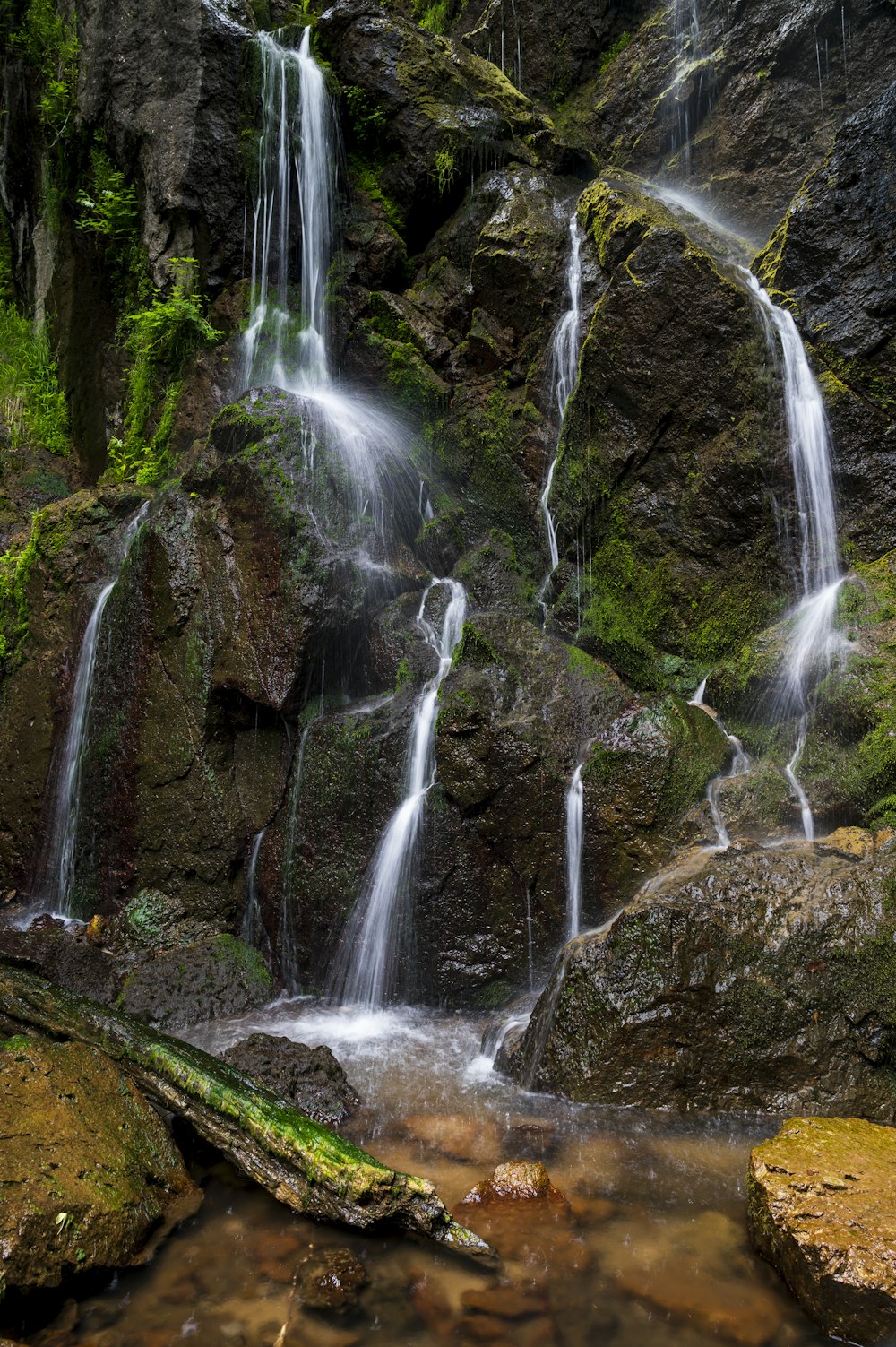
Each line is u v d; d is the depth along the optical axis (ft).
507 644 20.97
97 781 22.89
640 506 22.22
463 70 31.50
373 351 28.09
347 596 21.58
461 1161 12.56
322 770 20.26
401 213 30.35
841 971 13.76
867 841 15.44
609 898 18.25
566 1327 9.37
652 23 32.58
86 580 25.48
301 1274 10.16
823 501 20.57
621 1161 12.53
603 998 14.38
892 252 20.33
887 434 20.16
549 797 18.58
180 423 29.78
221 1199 11.72
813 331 21.15
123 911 21.53
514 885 18.76
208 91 30.48
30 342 37.24
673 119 31.09
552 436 24.71
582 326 24.09
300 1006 19.33
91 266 34.50
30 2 36.37
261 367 29.17
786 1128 11.81
